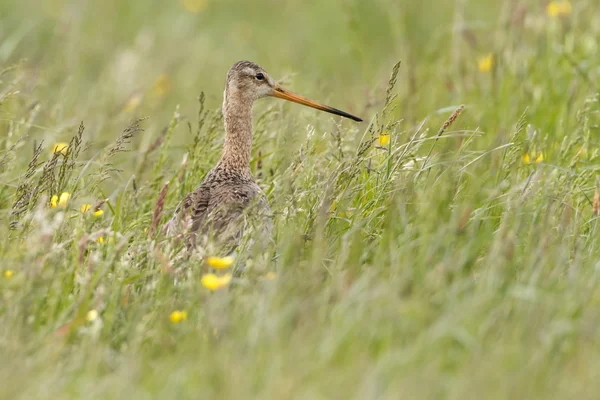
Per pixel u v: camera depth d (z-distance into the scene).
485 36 19.58
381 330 9.20
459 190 11.92
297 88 20.44
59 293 10.17
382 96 16.78
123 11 26.00
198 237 11.27
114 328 10.04
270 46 24.84
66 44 21.33
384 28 23.09
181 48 23.86
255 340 9.18
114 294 10.15
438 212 11.27
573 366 8.93
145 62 21.69
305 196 12.12
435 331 9.05
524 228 11.46
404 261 10.30
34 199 11.84
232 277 10.92
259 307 9.67
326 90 18.72
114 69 20.50
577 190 12.38
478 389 8.40
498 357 8.80
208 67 23.34
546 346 9.02
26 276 9.87
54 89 18.86
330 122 15.67
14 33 22.08
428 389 8.41
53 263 10.33
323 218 11.23
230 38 25.19
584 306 9.67
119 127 17.78
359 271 10.66
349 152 13.78
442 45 19.98
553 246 10.74
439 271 10.00
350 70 22.44
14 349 9.21
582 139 13.91
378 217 11.89
